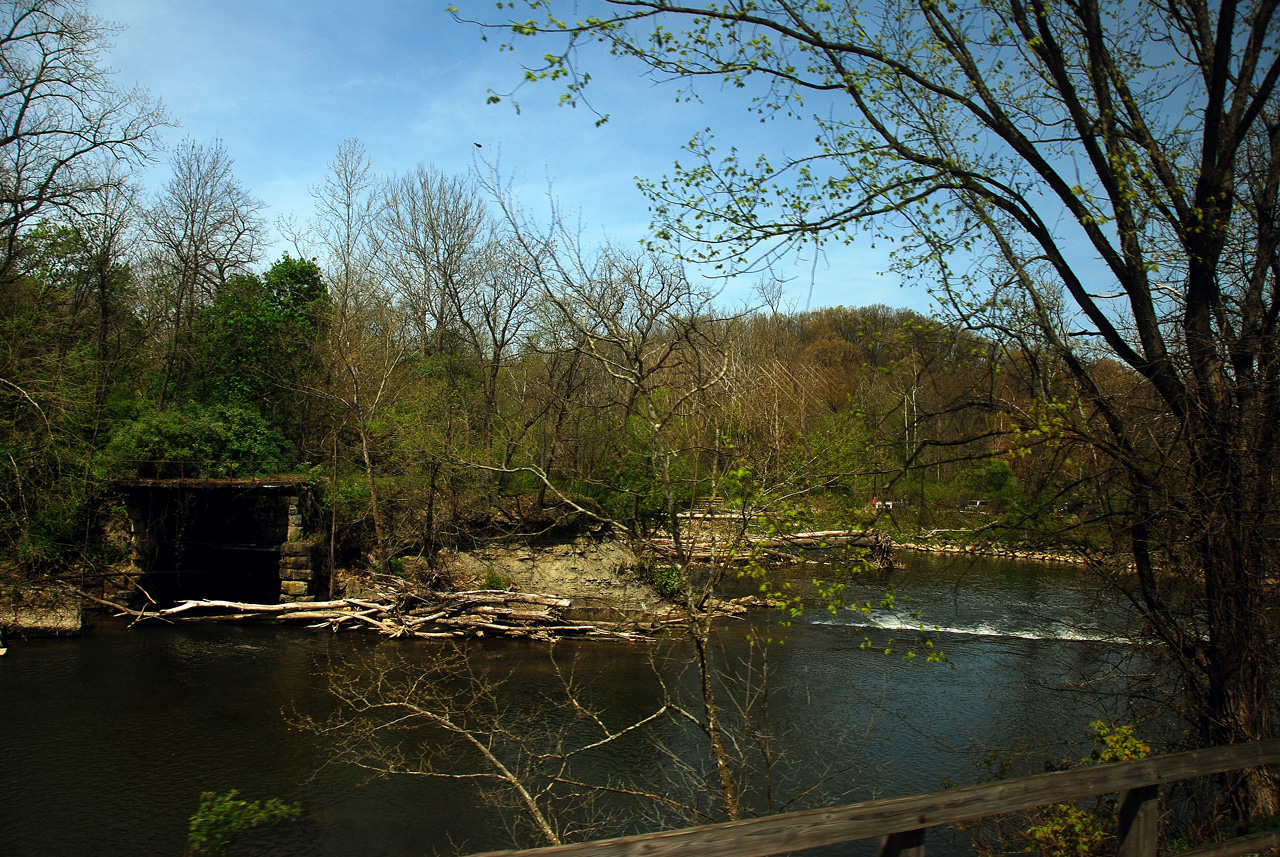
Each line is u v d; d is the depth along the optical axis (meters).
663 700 14.59
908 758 11.53
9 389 20.72
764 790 10.33
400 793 11.03
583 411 20.31
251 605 21.48
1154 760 3.84
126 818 10.41
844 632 19.78
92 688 15.41
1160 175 7.65
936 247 7.97
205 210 33.12
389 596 21.09
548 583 23.53
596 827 9.22
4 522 19.89
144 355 31.16
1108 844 6.49
